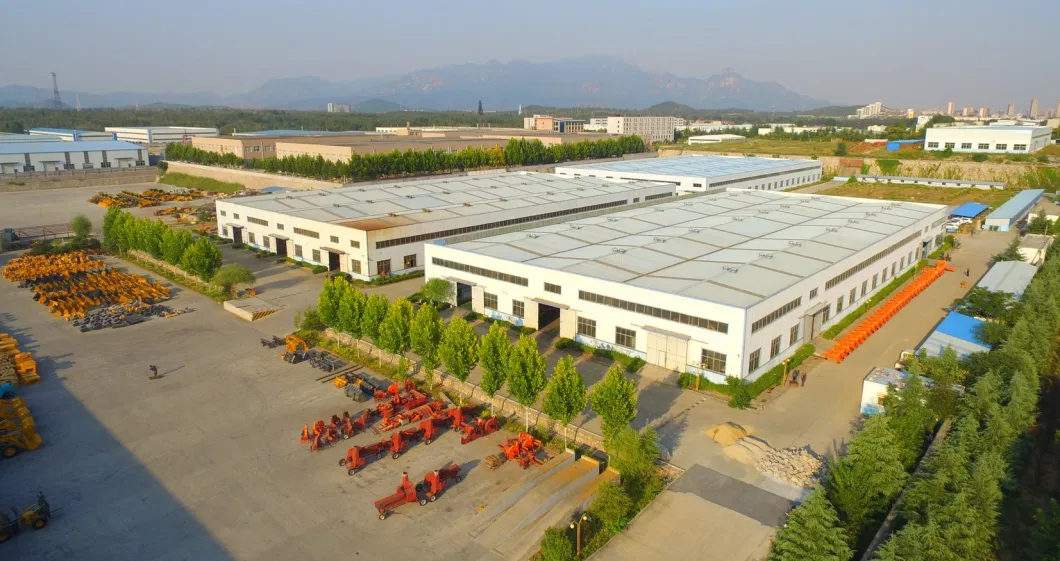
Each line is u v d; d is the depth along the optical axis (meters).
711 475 28.86
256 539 24.89
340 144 139.62
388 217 68.62
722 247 52.25
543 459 30.64
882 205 76.06
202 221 91.56
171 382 39.25
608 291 42.06
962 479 24.64
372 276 61.31
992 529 23.66
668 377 39.22
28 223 93.38
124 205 107.75
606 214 68.81
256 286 60.06
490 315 50.22
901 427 29.91
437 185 90.00
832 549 21.58
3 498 27.41
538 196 84.50
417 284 61.09
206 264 56.81
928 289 60.66
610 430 29.52
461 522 25.91
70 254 71.00
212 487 28.33
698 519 25.66
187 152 150.62
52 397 37.06
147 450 31.34
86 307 53.81
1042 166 135.62
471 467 29.86
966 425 28.11
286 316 51.88
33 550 24.20
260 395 37.47
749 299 38.16
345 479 28.95
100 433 33.00
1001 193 122.12
